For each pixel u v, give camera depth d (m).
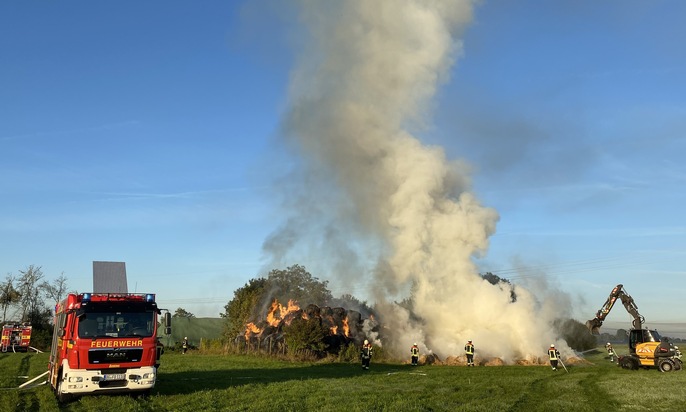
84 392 19.55
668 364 35.16
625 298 41.16
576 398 21.64
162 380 27.47
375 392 23.23
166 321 21.39
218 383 26.05
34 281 88.81
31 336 68.25
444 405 19.58
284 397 21.16
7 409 17.86
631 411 18.25
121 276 24.33
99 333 20.08
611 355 50.34
